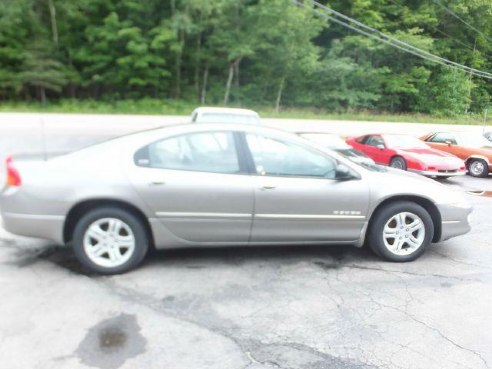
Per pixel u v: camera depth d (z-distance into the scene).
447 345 2.79
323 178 4.04
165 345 2.70
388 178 4.21
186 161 3.88
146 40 28.30
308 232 4.07
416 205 4.23
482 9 36.03
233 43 28.52
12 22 26.92
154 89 30.97
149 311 3.13
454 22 37.03
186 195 3.78
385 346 2.77
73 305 3.19
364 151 11.63
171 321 3.00
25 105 27.45
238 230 3.94
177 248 4.21
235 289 3.55
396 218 4.24
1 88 27.97
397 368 2.54
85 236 3.73
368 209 4.11
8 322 2.91
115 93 30.39
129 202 3.71
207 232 3.91
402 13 34.56
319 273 3.94
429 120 31.08
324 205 4.00
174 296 3.39
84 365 2.46
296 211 3.97
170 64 30.78
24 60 27.55
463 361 2.62
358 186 4.07
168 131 3.95
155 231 3.82
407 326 3.02
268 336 2.85
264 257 4.31
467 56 37.44
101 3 28.81
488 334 2.94
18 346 2.63
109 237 3.78
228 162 3.92
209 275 3.83
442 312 3.24
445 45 35.50
